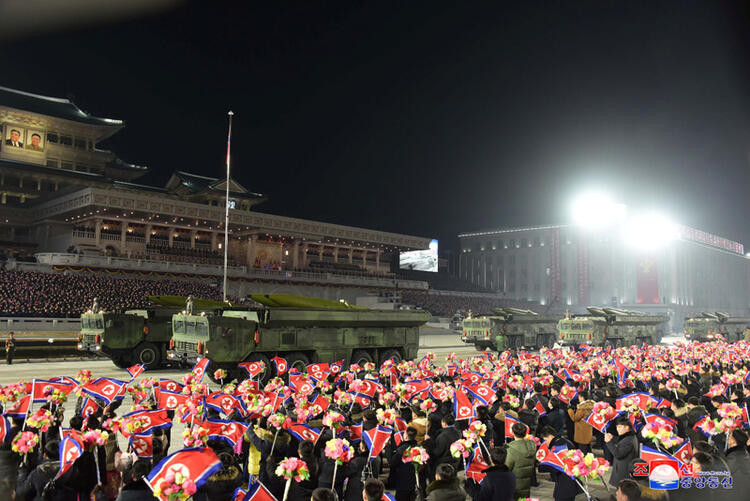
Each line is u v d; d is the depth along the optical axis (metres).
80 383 12.61
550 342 49.06
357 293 84.69
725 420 8.85
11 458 7.64
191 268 65.81
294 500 7.19
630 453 8.98
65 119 76.19
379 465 9.48
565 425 12.33
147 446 8.09
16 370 26.94
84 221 68.06
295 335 24.36
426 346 51.16
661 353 25.31
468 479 7.90
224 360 22.20
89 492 7.54
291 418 10.14
